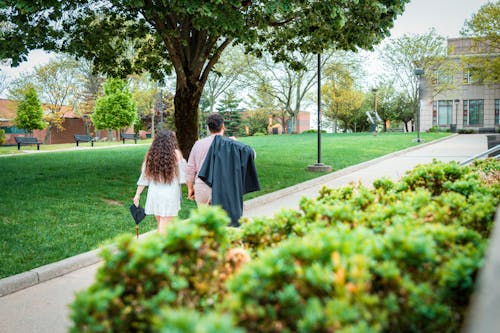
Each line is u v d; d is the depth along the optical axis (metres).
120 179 12.20
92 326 1.74
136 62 15.80
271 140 31.03
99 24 14.20
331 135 37.91
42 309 4.61
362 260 1.79
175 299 1.97
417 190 3.86
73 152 22.30
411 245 1.98
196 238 2.16
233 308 1.72
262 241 2.90
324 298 1.79
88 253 6.17
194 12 9.63
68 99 47.59
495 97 50.06
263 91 47.09
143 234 7.26
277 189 11.22
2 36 10.98
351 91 49.28
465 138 32.75
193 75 12.68
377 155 19.30
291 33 14.41
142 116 66.00
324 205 3.19
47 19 10.86
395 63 47.41
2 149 28.14
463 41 50.31
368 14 11.85
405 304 1.86
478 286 1.44
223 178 5.68
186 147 12.88
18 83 43.97
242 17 10.19
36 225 7.56
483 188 4.08
